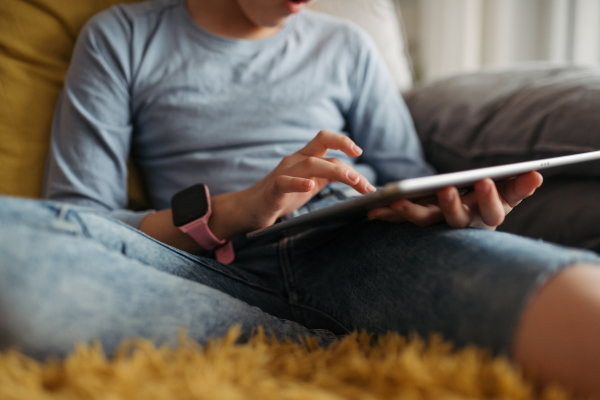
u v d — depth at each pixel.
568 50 2.08
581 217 0.60
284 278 0.62
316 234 0.60
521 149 0.71
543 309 0.32
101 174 0.71
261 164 0.76
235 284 0.55
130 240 0.43
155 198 0.79
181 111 0.76
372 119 0.90
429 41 2.70
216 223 0.62
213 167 0.75
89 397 0.28
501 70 1.01
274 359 0.37
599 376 0.30
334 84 0.86
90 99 0.73
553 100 0.71
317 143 0.58
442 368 0.30
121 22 0.77
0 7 0.79
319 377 0.32
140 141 0.80
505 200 0.48
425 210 0.45
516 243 0.39
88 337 0.35
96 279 0.36
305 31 0.88
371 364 0.33
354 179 0.53
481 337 0.34
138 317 0.37
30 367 0.31
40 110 0.79
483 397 0.29
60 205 0.38
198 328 0.39
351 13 1.21
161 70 0.77
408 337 0.40
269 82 0.82
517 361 0.33
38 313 0.33
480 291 0.36
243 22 0.82
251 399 0.29
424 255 0.43
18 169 0.76
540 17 2.21
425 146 0.94
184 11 0.80
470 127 0.83
